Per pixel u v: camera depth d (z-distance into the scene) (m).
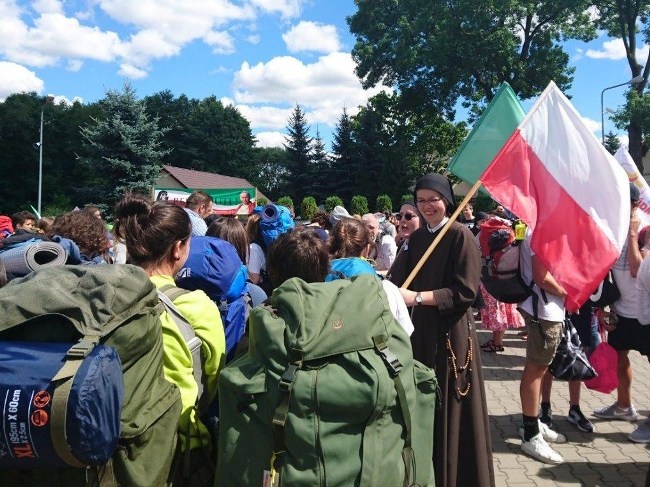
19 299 1.55
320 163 45.16
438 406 2.03
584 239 3.30
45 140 56.19
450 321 2.85
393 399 1.67
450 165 3.96
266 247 5.00
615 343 4.41
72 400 1.33
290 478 1.58
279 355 1.68
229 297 2.45
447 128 36.69
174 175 37.72
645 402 5.05
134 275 1.65
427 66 27.94
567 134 3.38
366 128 41.12
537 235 3.32
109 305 1.54
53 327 1.53
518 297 3.72
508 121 3.81
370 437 1.63
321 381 1.62
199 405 1.97
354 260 2.59
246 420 1.68
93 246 3.55
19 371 1.38
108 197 24.94
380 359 1.69
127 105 25.45
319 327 1.72
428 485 1.83
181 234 2.13
